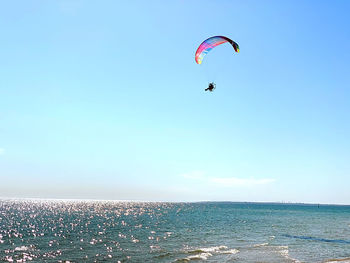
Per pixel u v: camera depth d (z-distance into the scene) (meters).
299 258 31.88
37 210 141.62
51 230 57.16
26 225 65.94
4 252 34.06
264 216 118.81
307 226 72.94
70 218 91.31
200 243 41.69
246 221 87.62
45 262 29.48
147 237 47.84
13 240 43.31
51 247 37.66
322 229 65.88
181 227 65.31
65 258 31.28
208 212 154.50
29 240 43.56
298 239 47.41
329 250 37.31
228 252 34.69
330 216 130.50
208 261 29.88
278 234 54.03
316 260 30.97
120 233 53.25
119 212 137.75
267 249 37.09
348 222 90.81
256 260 30.44
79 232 54.38
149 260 30.41
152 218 96.81
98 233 53.09
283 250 36.56
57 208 171.50
